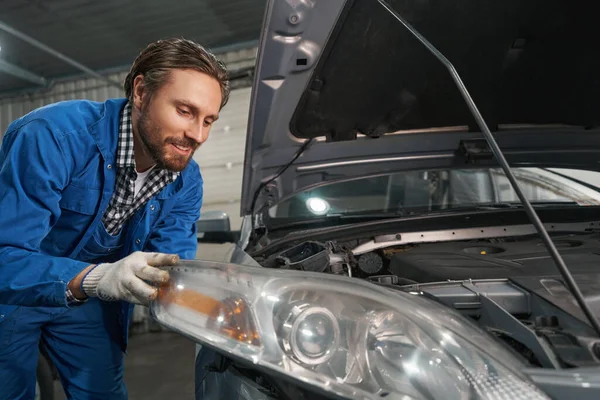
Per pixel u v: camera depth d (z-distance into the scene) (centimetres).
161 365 368
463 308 103
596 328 70
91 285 98
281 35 138
